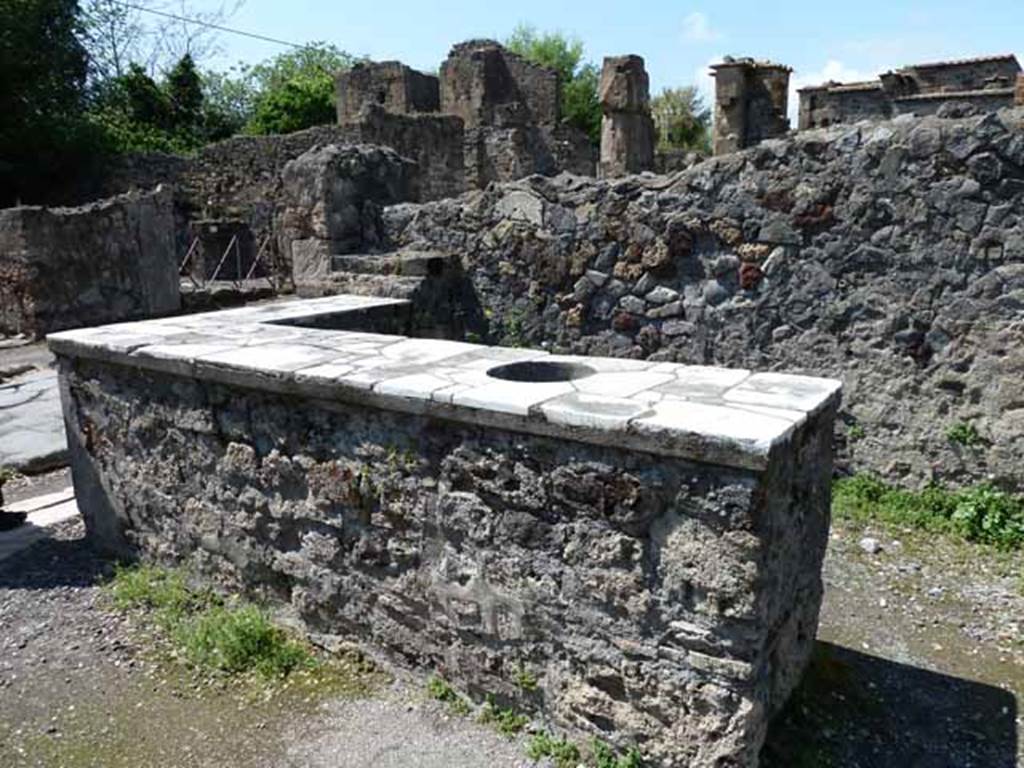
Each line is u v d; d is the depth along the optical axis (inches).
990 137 145.4
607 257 194.9
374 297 197.8
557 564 87.8
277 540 115.4
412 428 97.0
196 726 97.6
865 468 169.3
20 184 537.3
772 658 87.2
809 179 165.3
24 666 110.3
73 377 138.2
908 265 157.5
